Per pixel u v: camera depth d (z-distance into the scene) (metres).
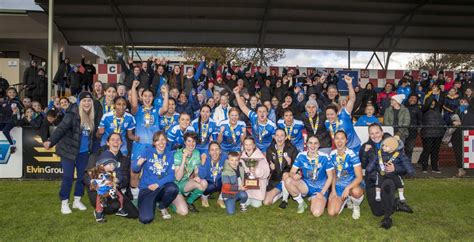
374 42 16.33
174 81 11.16
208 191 6.32
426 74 15.88
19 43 21.62
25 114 9.41
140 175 6.21
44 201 6.63
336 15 14.47
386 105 12.02
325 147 6.71
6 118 8.70
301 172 6.15
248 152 6.41
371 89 12.27
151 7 13.68
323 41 16.20
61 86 13.74
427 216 5.82
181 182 6.04
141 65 11.40
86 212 5.97
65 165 5.79
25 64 21.06
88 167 5.48
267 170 6.42
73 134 5.79
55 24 14.74
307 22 14.84
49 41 10.18
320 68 15.43
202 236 4.81
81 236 4.80
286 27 15.15
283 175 6.24
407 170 5.50
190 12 14.05
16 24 17.45
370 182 5.70
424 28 15.48
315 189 6.12
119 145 5.55
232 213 5.96
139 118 6.73
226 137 7.07
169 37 15.77
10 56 21.84
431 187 7.95
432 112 9.84
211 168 6.34
